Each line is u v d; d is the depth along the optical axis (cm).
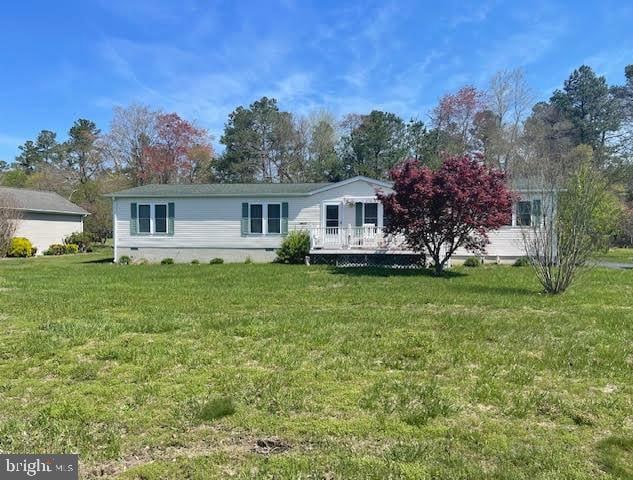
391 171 1425
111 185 3666
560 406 381
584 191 1023
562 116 4222
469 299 912
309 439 326
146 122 4203
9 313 789
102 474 284
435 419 359
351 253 1769
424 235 1399
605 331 639
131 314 778
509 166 2934
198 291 1054
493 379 447
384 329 655
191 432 338
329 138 4356
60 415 368
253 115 4347
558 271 991
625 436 326
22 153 5859
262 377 452
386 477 273
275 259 1953
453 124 3781
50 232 2869
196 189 2077
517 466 286
